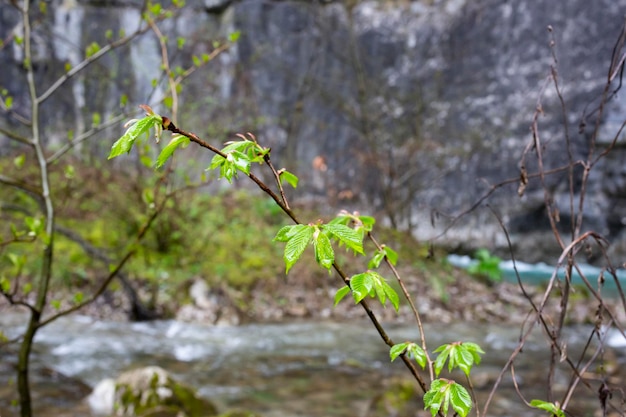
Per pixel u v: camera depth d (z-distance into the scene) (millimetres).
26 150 9000
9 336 5383
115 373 4785
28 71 2678
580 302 7652
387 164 13023
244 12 14703
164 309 6809
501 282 9305
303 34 14992
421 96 14406
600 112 1771
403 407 4008
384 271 8555
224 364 5211
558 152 13219
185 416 3789
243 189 12203
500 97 14031
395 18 14883
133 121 871
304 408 4117
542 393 4391
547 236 13516
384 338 1083
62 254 7445
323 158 14578
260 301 7535
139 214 8078
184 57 13195
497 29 14180
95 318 6434
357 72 14570
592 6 13188
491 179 13914
